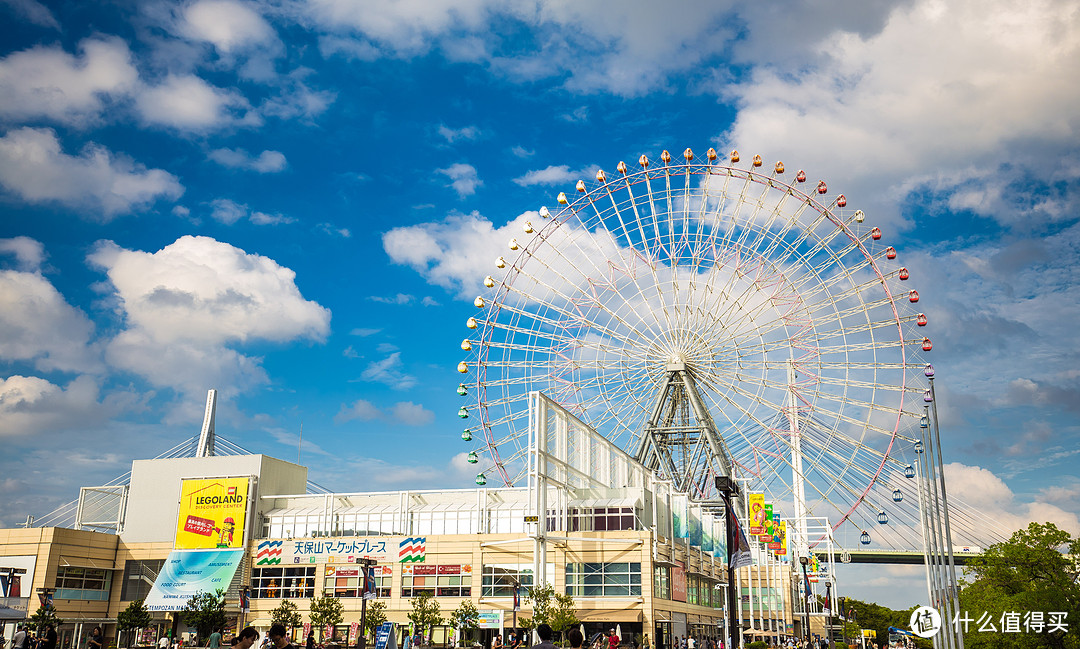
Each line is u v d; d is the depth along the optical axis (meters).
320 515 114.38
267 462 119.00
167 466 121.62
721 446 105.44
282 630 24.05
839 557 148.75
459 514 110.62
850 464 97.69
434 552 103.56
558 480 102.25
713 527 123.94
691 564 114.44
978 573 78.50
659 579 99.62
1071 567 72.00
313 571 107.50
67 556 108.19
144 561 114.12
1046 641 67.56
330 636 95.88
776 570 141.00
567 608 84.75
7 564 106.50
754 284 102.62
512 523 108.06
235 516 112.75
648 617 92.94
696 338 104.75
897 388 97.69
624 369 107.50
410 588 103.12
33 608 103.38
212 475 119.06
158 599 107.12
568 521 101.50
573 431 109.38
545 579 96.38
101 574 113.06
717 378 105.00
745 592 138.50
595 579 96.31
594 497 104.12
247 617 107.12
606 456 111.62
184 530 113.75
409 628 93.81
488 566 101.44
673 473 113.38
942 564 66.06
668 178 106.12
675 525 110.56
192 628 107.00
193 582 108.44
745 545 44.53
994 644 69.56
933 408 67.25
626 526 99.88
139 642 99.38
